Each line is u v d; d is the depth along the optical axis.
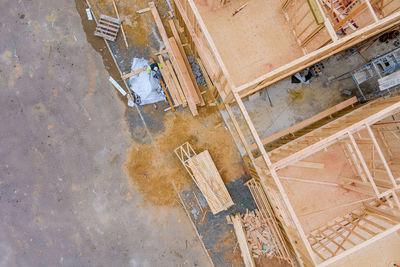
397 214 5.77
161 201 8.06
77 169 8.04
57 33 7.93
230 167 8.09
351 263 6.79
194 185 8.09
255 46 6.96
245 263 7.71
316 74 7.93
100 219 8.08
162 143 8.03
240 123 8.06
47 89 7.98
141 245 8.05
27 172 8.05
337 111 7.80
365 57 7.89
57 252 8.11
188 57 8.01
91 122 7.99
